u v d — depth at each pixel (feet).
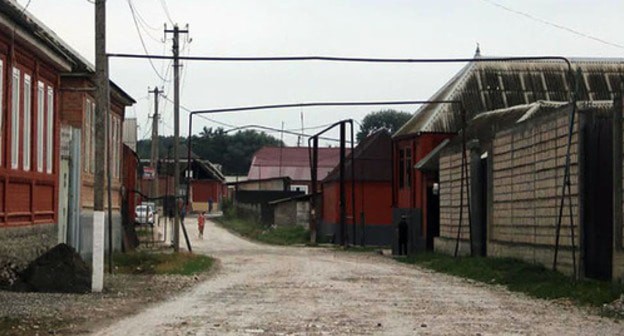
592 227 68.08
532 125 82.69
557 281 68.95
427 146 148.05
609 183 65.41
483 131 123.44
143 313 50.44
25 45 69.26
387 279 81.10
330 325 45.06
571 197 71.31
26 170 71.51
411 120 160.15
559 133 75.05
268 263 108.68
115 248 114.11
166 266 89.86
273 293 64.75
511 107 144.87
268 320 47.03
